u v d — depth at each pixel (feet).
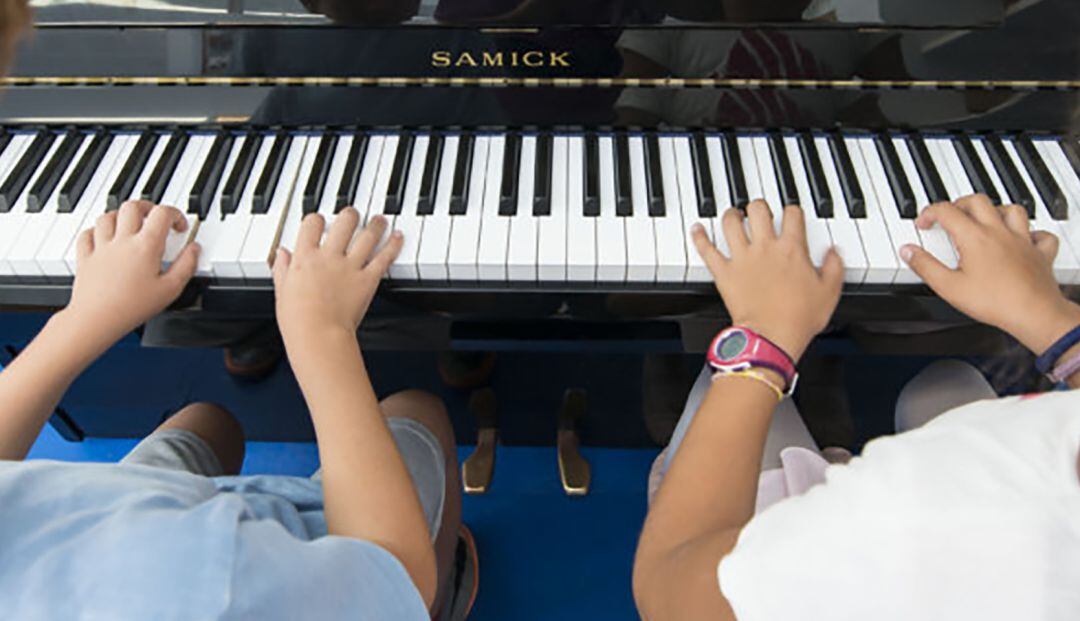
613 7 3.00
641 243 2.95
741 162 3.18
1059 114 3.19
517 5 3.01
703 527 2.30
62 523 1.86
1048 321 2.67
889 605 1.55
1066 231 2.99
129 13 3.07
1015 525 1.48
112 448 5.50
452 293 3.03
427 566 2.52
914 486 1.59
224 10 3.06
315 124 3.31
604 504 5.16
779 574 1.69
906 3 2.96
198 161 3.24
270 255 2.96
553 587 4.78
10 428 2.68
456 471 3.69
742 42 3.06
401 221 3.04
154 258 2.88
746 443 2.47
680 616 2.08
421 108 3.26
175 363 4.82
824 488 1.79
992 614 1.47
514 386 4.99
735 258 2.84
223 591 1.75
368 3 3.02
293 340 2.72
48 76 3.24
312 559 2.00
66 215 3.11
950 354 3.40
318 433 2.61
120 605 1.72
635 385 4.96
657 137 3.27
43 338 2.81
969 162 3.15
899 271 2.91
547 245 2.95
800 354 2.70
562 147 3.26
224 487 2.81
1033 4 2.95
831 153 3.21
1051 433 1.59
